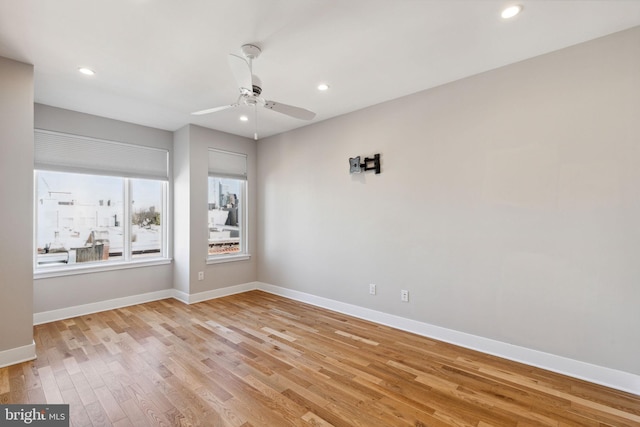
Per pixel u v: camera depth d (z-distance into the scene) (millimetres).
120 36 2174
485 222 2748
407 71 2729
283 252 4637
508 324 2629
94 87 3016
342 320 3574
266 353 2715
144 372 2377
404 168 3283
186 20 2000
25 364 2482
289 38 2219
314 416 1880
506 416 1882
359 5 1862
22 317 2527
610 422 1828
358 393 2119
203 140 4379
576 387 2186
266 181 4918
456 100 2912
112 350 2752
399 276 3324
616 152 2174
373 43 2285
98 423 1808
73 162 3656
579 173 2311
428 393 2119
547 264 2445
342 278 3861
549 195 2434
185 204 4289
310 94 3217
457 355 2688
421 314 3156
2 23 2008
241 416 1877
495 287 2695
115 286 3982
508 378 2309
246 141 4938
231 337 3062
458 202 2908
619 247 2168
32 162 2574
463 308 2877
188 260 4238
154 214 4434
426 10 1914
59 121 3547
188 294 4234
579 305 2312
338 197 3904
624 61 2145
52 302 3494
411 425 1805
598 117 2236
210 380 2271
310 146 4242
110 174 3941
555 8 1902
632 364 2125
